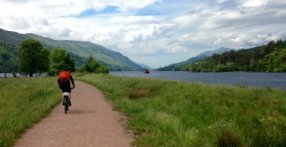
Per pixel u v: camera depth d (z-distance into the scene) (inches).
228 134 312.3
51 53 3850.9
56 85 1246.3
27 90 945.5
